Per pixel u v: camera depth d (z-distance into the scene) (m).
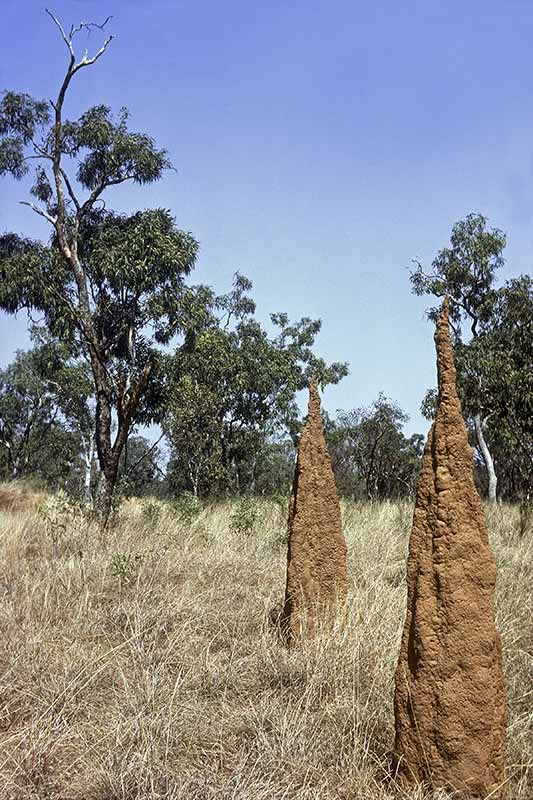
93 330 16.86
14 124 19.45
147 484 32.78
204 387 25.31
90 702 5.91
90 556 10.48
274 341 34.44
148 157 19.28
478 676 4.39
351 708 5.39
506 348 22.56
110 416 16.25
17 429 42.91
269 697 5.94
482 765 4.34
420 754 4.43
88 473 33.50
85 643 7.15
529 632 7.02
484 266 28.05
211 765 5.00
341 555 7.55
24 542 11.94
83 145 19.11
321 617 7.23
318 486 7.63
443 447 4.62
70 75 16.69
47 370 30.48
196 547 11.62
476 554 4.52
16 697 5.87
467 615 4.44
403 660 4.59
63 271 19.33
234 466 30.88
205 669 6.43
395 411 31.50
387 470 30.80
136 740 5.19
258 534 13.26
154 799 4.45
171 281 19.84
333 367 35.75
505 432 21.42
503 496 32.41
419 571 4.58
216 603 8.40
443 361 4.72
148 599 8.36
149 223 19.00
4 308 19.53
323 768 4.84
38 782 4.70
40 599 8.21
